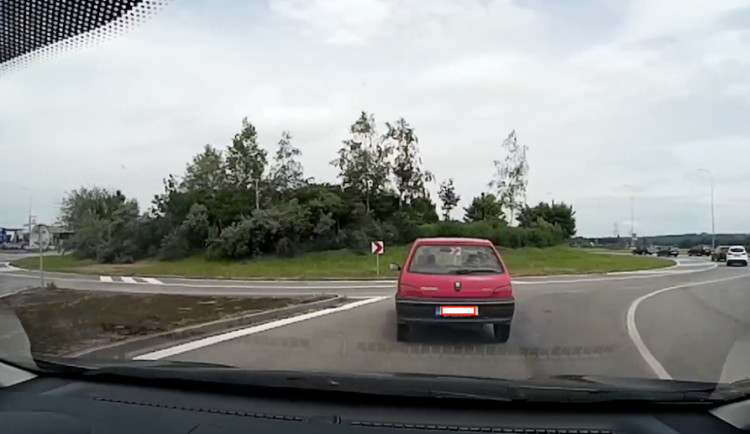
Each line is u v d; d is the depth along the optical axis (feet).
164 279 99.45
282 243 140.87
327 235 148.05
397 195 165.07
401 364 25.18
